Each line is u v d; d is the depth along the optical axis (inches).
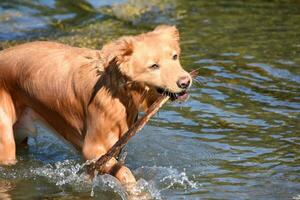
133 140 543.5
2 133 511.8
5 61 516.4
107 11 910.4
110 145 481.7
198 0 955.3
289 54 724.7
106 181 474.9
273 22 840.3
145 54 450.0
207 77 665.0
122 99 469.1
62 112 502.0
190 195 456.4
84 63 487.5
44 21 865.5
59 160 528.1
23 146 549.6
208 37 788.6
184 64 697.6
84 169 499.2
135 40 455.2
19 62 511.8
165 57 452.1
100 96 471.2
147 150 527.8
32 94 509.0
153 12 903.7
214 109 595.2
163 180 480.7
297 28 813.2
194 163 504.7
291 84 647.8
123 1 945.5
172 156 517.0
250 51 736.3
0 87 516.1
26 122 528.1
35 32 826.2
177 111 593.3
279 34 792.3
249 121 569.6
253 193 454.6
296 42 762.2
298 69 682.8
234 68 688.4
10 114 517.3
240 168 492.7
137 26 847.7
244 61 707.4
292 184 466.0
